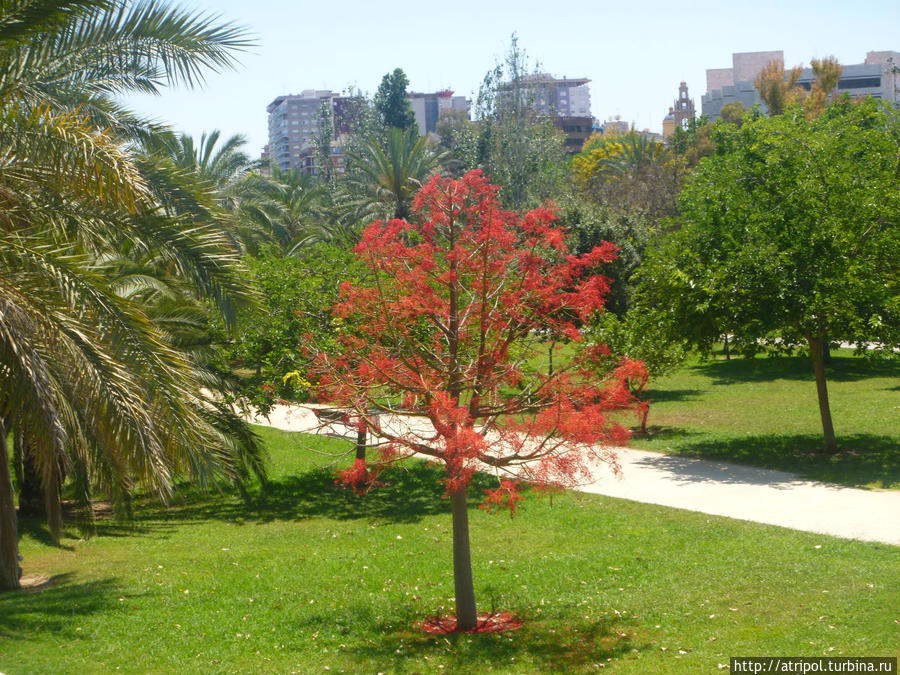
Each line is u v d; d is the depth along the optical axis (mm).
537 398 9023
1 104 8055
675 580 9992
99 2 8438
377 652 8156
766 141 18812
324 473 19031
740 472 16594
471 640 8414
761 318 16422
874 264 16406
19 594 10562
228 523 15195
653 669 7105
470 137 50812
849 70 110062
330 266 17391
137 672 7602
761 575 9812
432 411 8461
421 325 9727
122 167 7898
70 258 7855
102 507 16719
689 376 32406
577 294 8789
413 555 12328
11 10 8086
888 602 8406
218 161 33812
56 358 7867
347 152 50250
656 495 15102
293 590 10633
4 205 8570
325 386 9266
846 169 17375
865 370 30609
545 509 14617
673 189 44125
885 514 12742
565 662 7547
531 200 40562
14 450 14578
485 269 8695
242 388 15891
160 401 7859
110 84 11234
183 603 10047
